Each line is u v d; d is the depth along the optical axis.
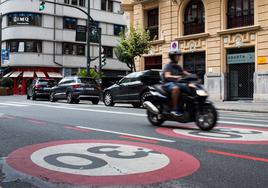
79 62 51.06
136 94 17.91
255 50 22.81
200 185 4.29
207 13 25.66
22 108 16.03
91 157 5.70
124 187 4.21
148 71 17.78
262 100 22.31
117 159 5.55
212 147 6.53
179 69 9.15
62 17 49.53
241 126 9.59
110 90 19.45
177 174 4.73
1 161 5.49
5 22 48.09
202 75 26.33
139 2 30.42
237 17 24.20
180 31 27.56
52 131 8.52
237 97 24.30
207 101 8.62
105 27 54.28
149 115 9.68
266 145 6.74
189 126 9.50
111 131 8.52
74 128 9.04
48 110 14.83
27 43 46.94
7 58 46.16
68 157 5.71
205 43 25.80
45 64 47.78
